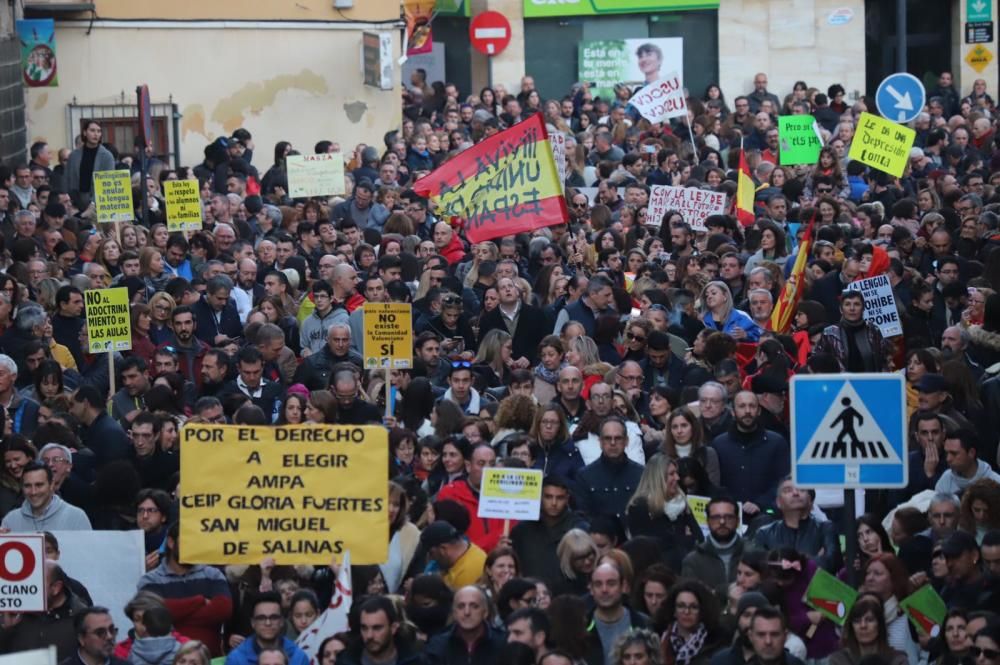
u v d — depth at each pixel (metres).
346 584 13.98
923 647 14.16
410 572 15.37
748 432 17.33
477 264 25.16
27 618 14.27
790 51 53.28
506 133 24.62
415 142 38.84
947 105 50.69
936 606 13.95
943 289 23.34
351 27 42.59
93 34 40.03
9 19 37.25
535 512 15.34
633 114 43.88
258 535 14.06
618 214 30.30
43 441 17.83
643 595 14.23
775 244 26.05
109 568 15.39
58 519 16.20
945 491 16.62
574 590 14.90
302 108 42.31
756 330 21.83
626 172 34.88
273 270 25.22
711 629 13.71
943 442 17.19
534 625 13.16
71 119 39.97
